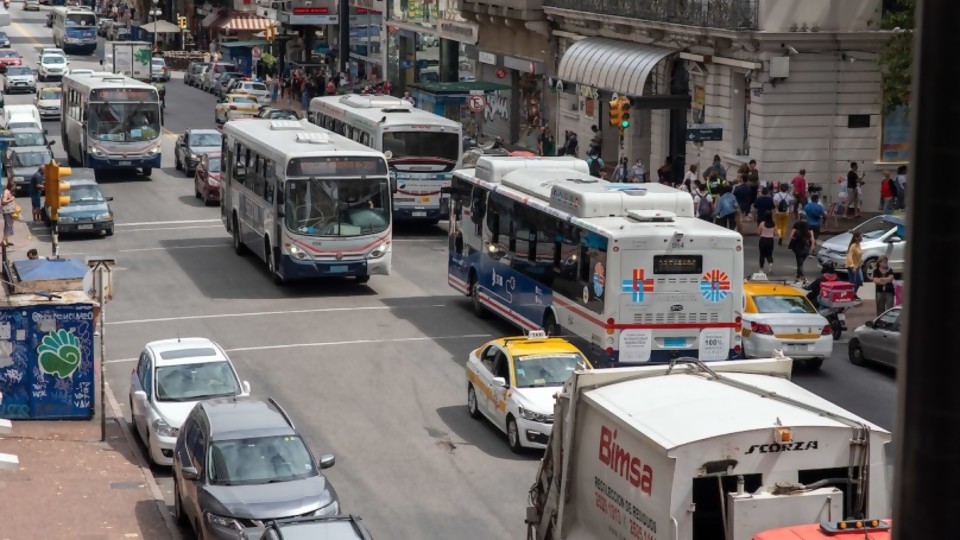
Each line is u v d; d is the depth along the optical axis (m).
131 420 38.31
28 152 81.62
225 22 168.00
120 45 125.88
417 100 112.38
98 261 35.94
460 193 52.66
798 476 17.75
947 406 6.75
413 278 58.62
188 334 48.16
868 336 43.62
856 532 15.99
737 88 72.88
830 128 70.31
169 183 85.06
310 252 53.62
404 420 38.12
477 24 109.31
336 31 148.50
